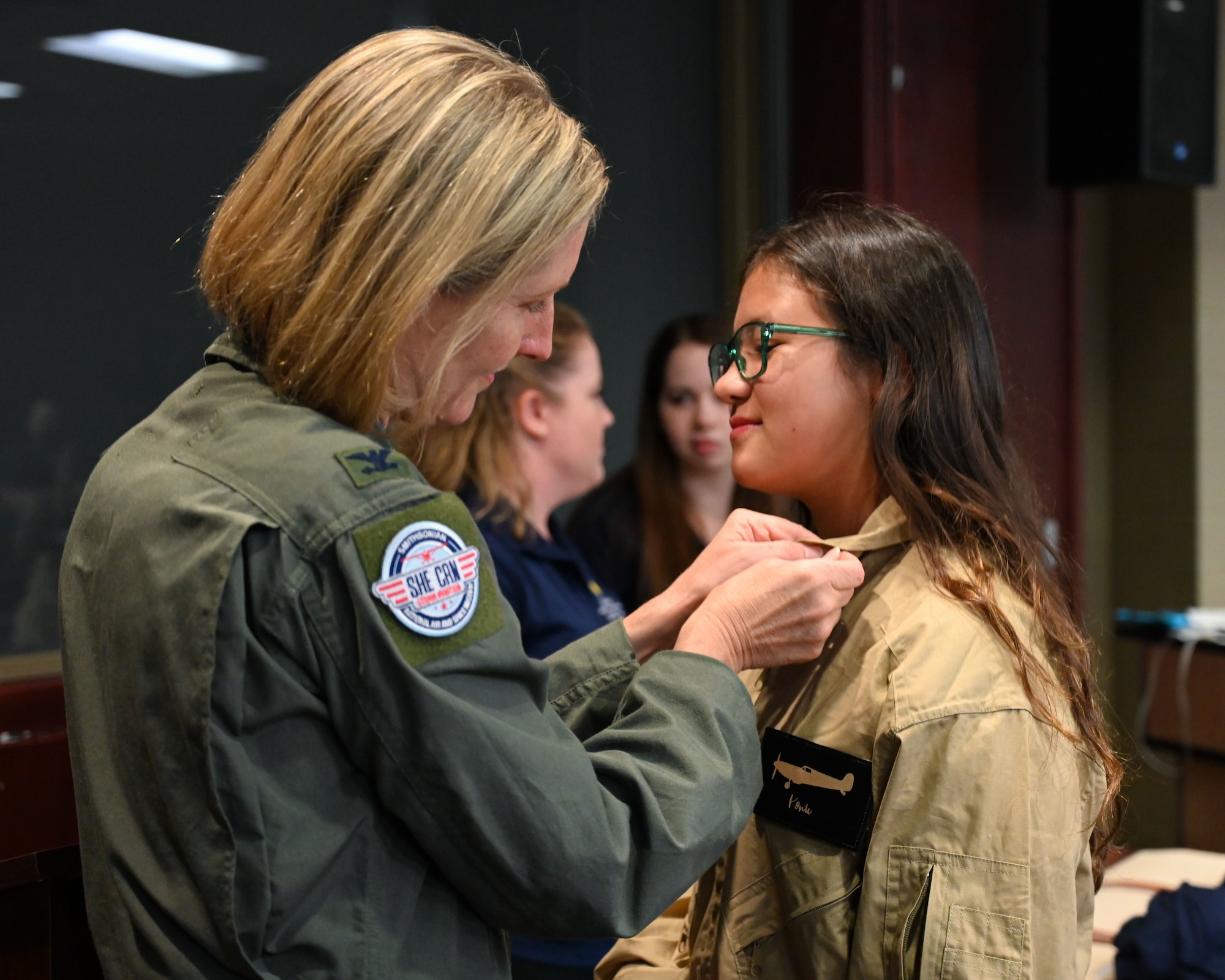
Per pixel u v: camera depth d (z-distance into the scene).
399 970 0.71
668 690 0.85
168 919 0.72
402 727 0.69
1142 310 3.82
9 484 1.83
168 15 1.98
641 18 2.69
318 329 0.72
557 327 1.83
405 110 0.72
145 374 1.99
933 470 1.02
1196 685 2.72
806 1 2.81
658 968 1.12
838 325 1.00
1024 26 3.25
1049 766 0.90
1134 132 3.17
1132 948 1.34
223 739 0.67
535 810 0.71
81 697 0.76
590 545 2.32
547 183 0.75
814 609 0.91
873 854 0.89
